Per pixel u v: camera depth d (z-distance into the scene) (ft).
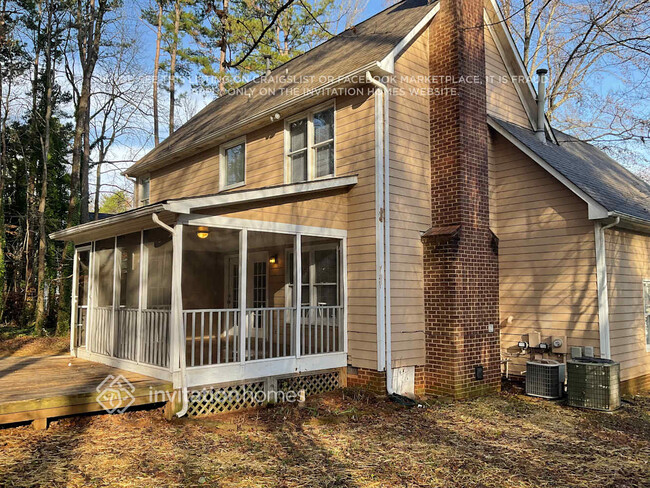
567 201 30.78
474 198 30.25
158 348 24.84
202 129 46.83
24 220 77.36
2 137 67.56
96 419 21.83
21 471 15.80
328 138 32.04
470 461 18.20
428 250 29.73
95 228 28.60
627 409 26.78
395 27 33.22
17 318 67.92
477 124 31.14
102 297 33.40
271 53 72.23
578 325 29.86
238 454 18.33
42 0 63.57
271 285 38.34
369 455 18.65
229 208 24.72
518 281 32.81
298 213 27.61
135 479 15.61
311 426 22.35
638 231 33.50
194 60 76.95
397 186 28.86
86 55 62.54
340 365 28.91
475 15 32.09
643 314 33.04
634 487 15.98
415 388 28.86
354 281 29.12
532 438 21.29
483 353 29.81
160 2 79.77
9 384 22.85
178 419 22.54
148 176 55.26
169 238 28.17
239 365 24.80
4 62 65.77
